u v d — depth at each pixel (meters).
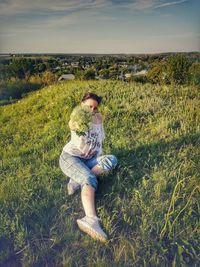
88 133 3.57
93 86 5.99
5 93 6.07
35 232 3.12
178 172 3.58
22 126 5.35
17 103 6.02
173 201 3.12
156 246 2.88
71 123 3.57
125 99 5.51
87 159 3.66
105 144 4.36
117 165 3.82
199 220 3.05
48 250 2.94
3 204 3.43
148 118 4.89
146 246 2.88
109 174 3.70
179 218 3.11
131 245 2.86
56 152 4.37
